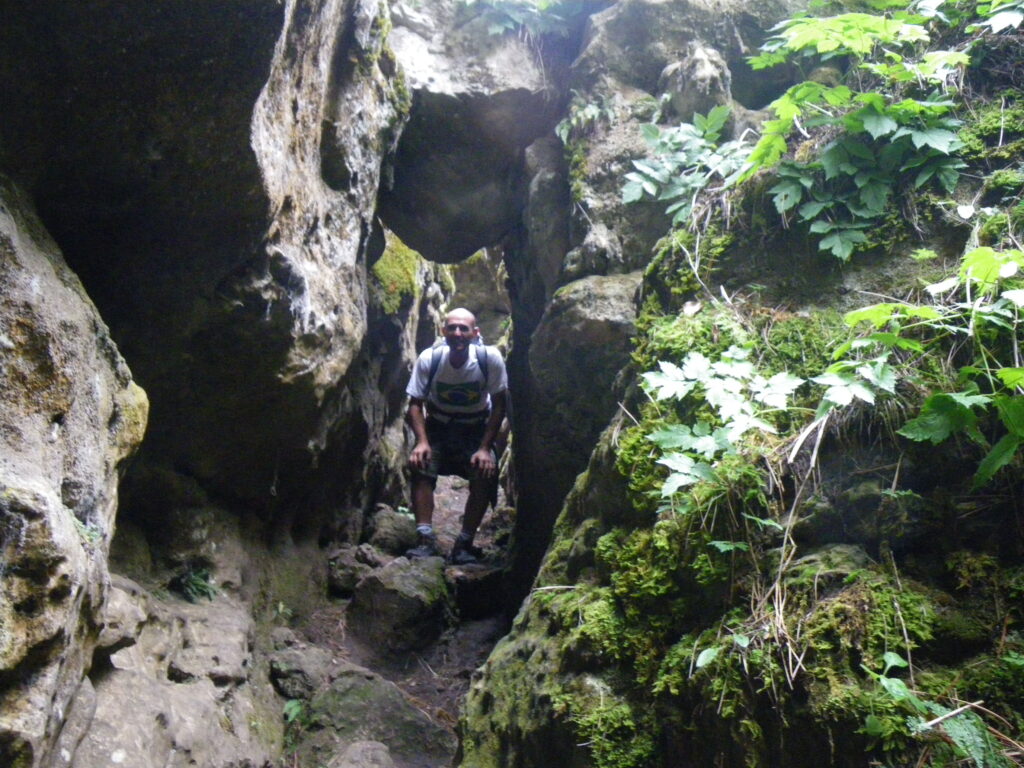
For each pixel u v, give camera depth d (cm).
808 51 324
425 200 467
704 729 201
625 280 377
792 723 185
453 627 443
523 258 496
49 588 161
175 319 284
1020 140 264
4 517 157
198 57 216
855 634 186
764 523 212
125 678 242
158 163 237
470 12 445
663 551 229
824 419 218
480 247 510
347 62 352
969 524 197
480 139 447
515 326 552
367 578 427
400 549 526
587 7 446
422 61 433
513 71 436
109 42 206
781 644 193
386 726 338
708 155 349
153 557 326
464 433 538
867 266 263
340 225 363
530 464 477
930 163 268
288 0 221
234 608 341
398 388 625
